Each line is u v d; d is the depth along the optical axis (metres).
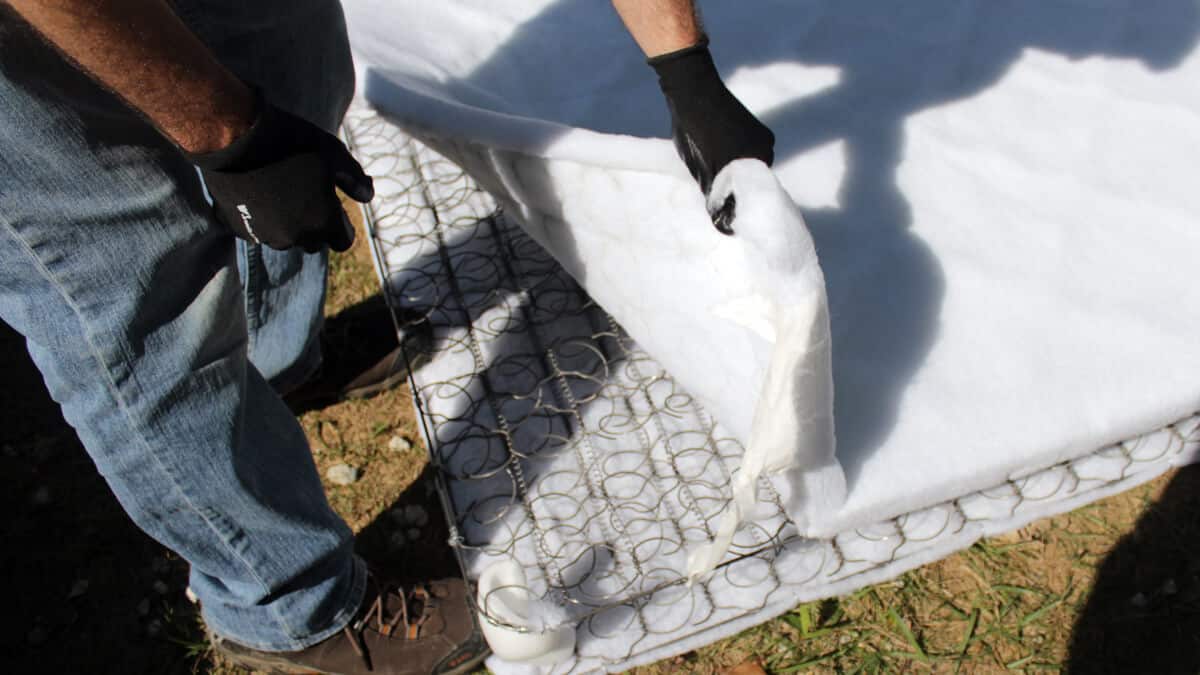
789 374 1.16
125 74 0.93
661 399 1.83
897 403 1.49
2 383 2.11
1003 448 1.44
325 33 1.50
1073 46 1.95
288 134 1.09
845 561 1.61
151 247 1.12
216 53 1.36
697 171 1.21
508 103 1.98
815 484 1.38
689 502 1.69
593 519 1.70
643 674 1.56
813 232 1.71
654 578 1.62
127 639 1.73
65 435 2.02
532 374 1.90
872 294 1.62
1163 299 1.57
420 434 1.92
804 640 1.57
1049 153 1.78
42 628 1.75
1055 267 1.62
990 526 1.62
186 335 1.19
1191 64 1.89
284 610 1.49
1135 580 1.58
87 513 1.89
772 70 2.00
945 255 1.66
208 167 1.07
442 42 2.03
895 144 1.82
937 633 1.57
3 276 1.07
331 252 2.25
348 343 2.01
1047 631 1.55
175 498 1.28
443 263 2.08
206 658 1.69
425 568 1.74
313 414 1.99
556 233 1.61
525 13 2.12
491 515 1.73
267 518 1.37
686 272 1.37
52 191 1.03
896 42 2.01
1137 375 1.49
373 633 1.58
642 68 2.02
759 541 1.63
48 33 0.88
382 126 2.37
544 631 1.49
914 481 1.42
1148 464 1.65
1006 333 1.56
